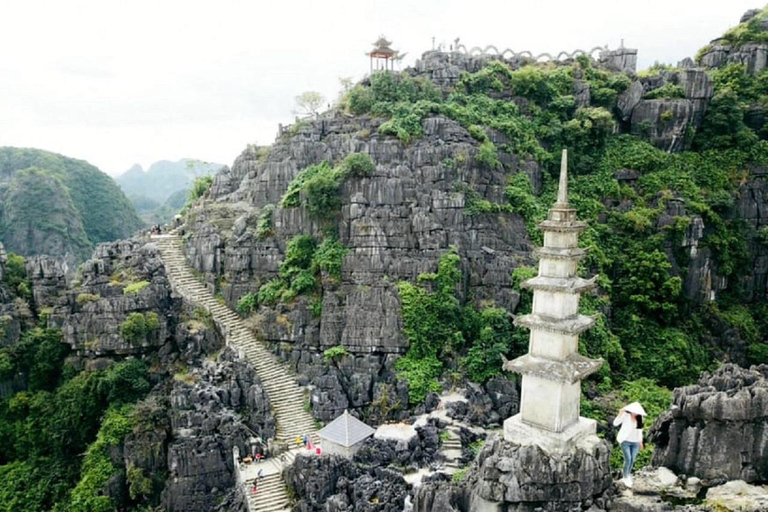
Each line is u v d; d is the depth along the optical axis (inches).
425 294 2084.2
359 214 2164.1
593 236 2454.5
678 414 1334.9
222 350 2127.2
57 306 2149.4
